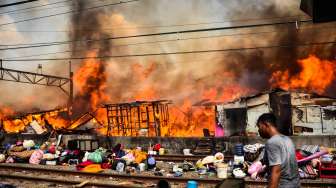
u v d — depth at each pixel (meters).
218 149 18.88
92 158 15.44
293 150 4.03
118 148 18.73
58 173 13.76
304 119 22.27
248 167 12.57
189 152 19.73
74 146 18.83
